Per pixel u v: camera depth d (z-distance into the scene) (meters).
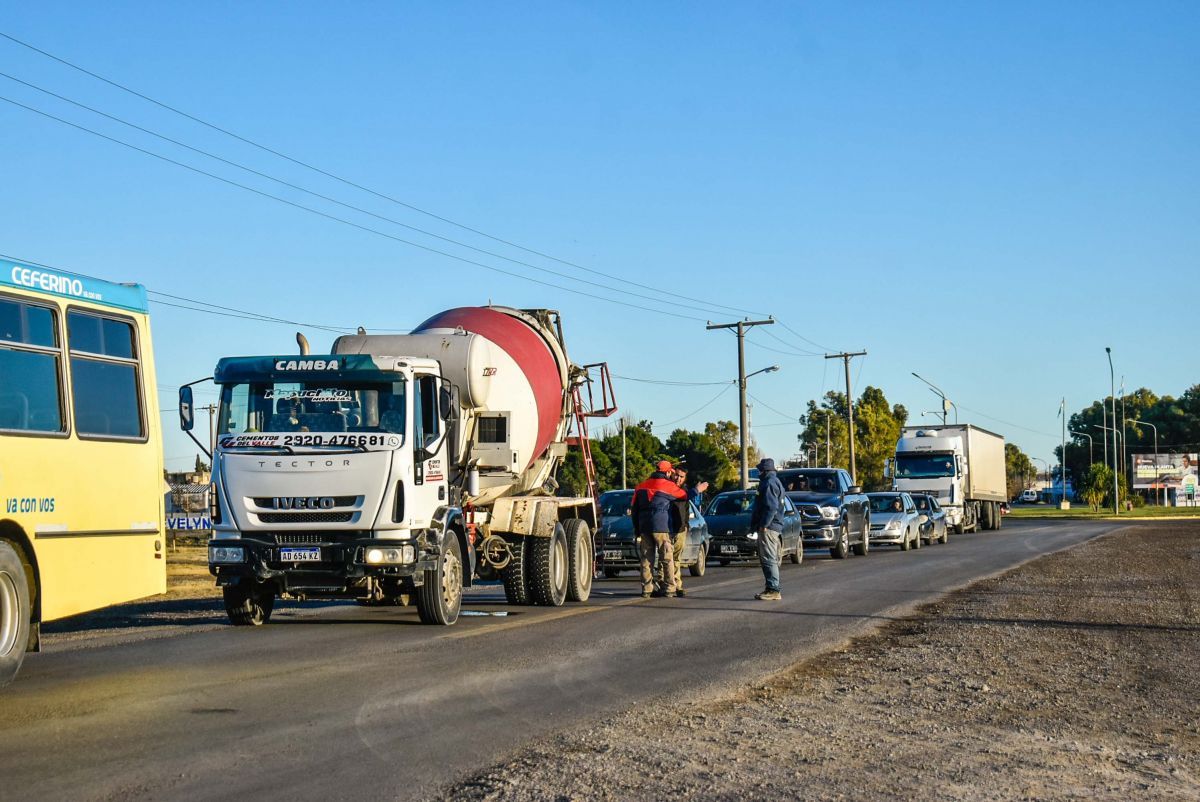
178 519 34.97
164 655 12.57
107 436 11.60
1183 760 8.06
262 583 15.37
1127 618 16.61
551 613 17.52
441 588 15.54
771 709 9.55
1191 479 117.06
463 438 17.53
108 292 11.88
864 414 106.50
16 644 10.21
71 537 11.02
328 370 15.04
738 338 52.53
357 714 9.13
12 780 7.05
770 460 19.67
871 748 8.18
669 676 11.16
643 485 20.75
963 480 57.03
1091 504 109.12
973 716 9.48
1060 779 7.41
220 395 15.20
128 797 6.68
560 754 7.77
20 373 10.51
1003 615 16.95
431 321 19.19
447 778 7.16
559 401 20.44
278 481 14.73
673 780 7.14
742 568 30.11
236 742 8.12
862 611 17.55
